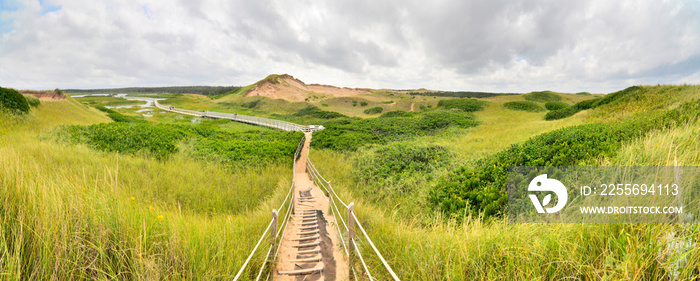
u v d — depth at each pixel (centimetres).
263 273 352
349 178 1226
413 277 282
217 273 287
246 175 1188
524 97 6309
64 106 2580
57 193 273
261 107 8919
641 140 558
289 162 1609
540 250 242
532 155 795
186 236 316
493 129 2139
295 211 775
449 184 758
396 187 957
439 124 2728
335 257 425
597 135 766
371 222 561
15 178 262
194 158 1366
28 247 215
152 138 1505
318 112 6781
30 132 1414
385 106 7325
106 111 4466
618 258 212
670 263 185
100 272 228
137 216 299
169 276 259
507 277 233
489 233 321
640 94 1794
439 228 467
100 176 725
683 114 696
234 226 468
